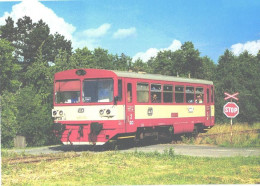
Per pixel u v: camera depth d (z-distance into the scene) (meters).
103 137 19.08
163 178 11.54
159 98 22.30
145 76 21.33
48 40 57.44
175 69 41.88
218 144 22.31
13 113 23.89
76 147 21.88
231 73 37.72
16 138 23.67
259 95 35.03
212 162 14.49
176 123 23.66
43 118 24.03
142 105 20.91
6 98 24.02
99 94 19.34
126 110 19.72
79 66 32.78
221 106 34.88
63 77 20.20
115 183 10.94
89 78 19.59
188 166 13.69
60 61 29.70
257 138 23.34
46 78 27.91
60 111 20.03
